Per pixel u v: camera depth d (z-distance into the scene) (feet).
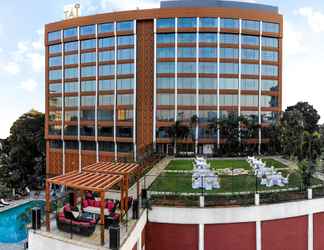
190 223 47.50
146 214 47.47
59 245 34.71
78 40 182.09
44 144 209.67
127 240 34.96
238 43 165.78
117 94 171.73
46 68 195.21
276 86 172.45
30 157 200.75
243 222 49.11
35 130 215.92
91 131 179.32
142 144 167.12
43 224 39.88
